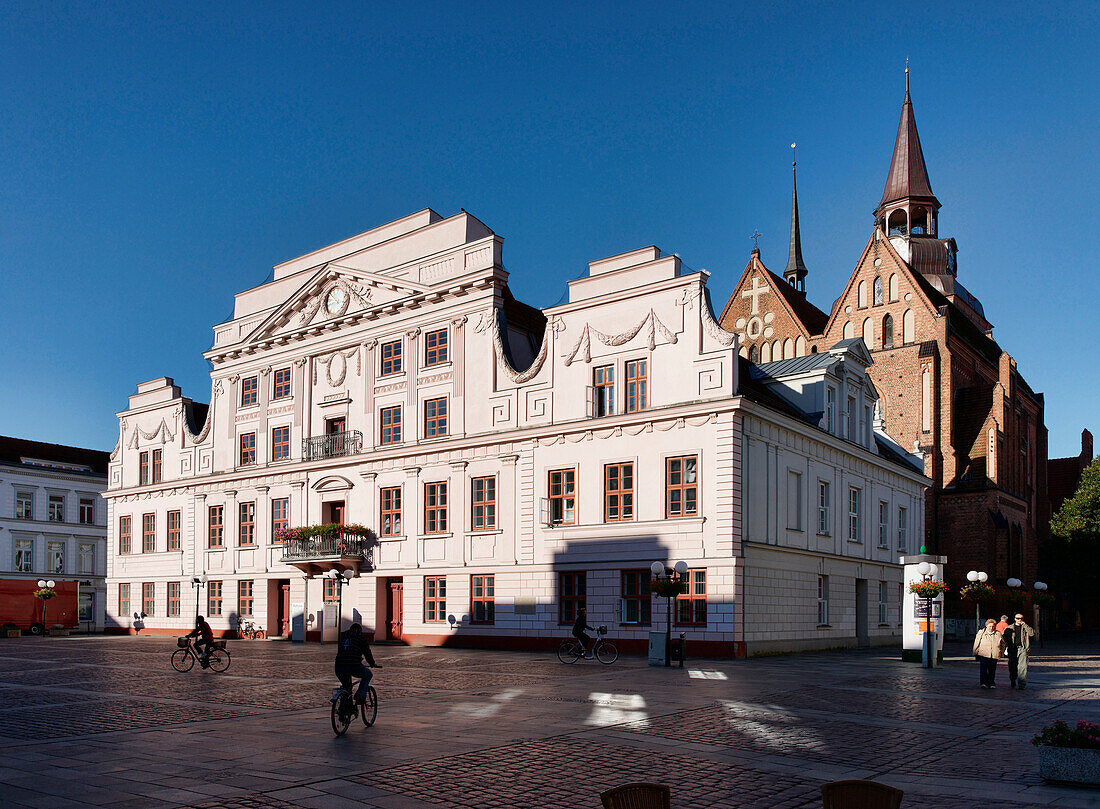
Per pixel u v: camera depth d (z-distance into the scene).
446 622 44.19
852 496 46.91
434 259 46.75
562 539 40.44
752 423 37.66
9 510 74.88
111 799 11.89
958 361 69.19
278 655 38.41
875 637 47.50
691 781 13.12
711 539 36.22
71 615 68.62
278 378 53.97
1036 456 84.06
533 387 42.38
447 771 13.61
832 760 14.73
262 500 53.38
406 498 46.59
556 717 18.97
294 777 13.17
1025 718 19.69
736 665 32.25
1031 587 74.25
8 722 18.80
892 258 68.50
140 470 62.19
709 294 37.97
